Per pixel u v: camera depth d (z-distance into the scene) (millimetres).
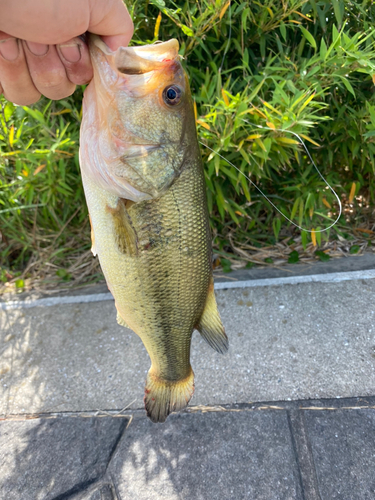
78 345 473
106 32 244
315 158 577
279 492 313
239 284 526
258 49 522
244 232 609
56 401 411
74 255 662
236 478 325
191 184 261
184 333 293
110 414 391
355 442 335
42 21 216
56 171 534
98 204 258
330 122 519
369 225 631
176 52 247
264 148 403
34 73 244
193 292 278
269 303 486
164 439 359
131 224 251
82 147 253
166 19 471
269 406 374
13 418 399
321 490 311
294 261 567
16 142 491
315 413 361
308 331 439
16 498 332
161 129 245
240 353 427
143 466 342
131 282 263
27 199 575
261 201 578
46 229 657
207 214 280
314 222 588
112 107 237
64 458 356
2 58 238
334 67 419
